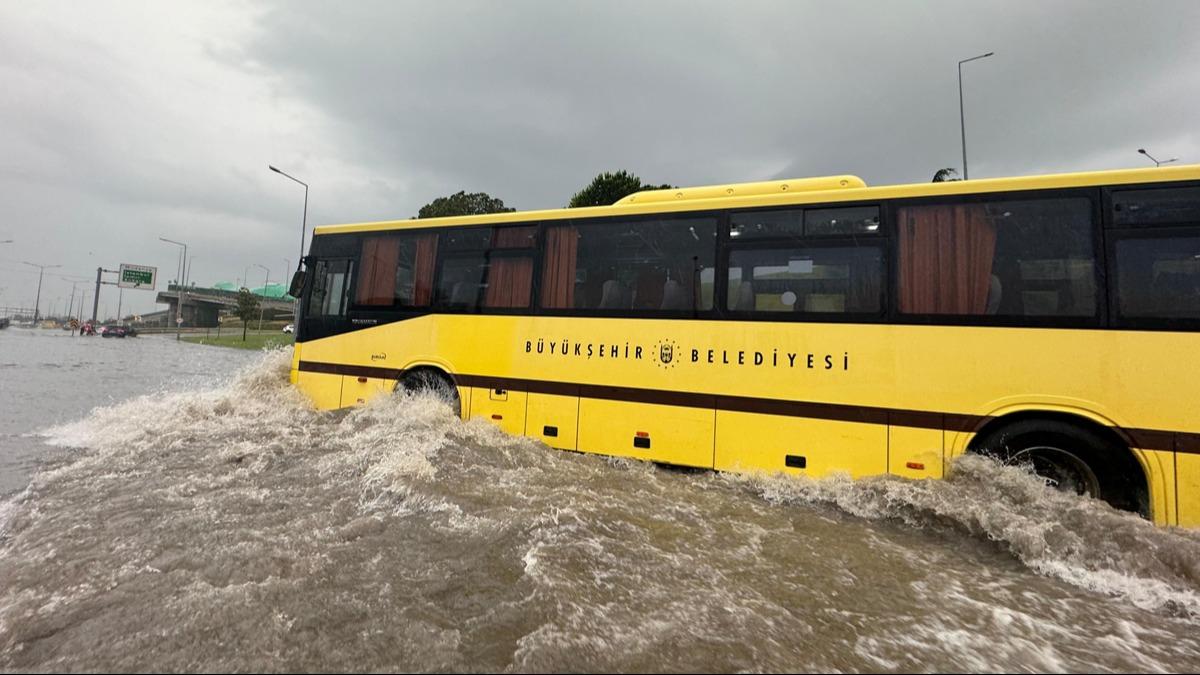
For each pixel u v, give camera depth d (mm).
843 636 2939
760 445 5828
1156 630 3156
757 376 5918
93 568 3518
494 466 5793
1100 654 2871
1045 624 3164
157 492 4953
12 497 4961
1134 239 4809
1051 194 5094
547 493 5020
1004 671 2674
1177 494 4504
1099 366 4781
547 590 3262
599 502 4848
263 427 7344
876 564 3916
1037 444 4945
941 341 5277
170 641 2746
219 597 3141
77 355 26203
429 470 5453
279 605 3074
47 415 9453
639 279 6594
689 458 6109
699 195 6703
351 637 2805
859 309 5594
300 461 5891
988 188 5297
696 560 3814
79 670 2553
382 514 4449
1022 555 4129
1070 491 4879
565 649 2699
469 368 7367
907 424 5316
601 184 27484
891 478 5270
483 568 3572
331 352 8383
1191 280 4637
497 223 7488
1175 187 4742
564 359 6848
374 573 3482
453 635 2842
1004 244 5184
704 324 6203
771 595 3363
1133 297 4754
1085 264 4918
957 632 3023
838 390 5586
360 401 8086
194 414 7922
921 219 5484
